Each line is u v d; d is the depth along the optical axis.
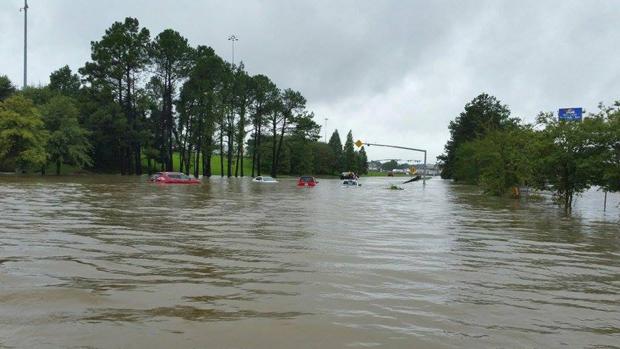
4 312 5.72
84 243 10.74
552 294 7.09
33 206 19.77
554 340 5.10
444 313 6.00
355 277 7.88
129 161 71.62
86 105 68.38
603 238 13.61
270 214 18.80
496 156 36.56
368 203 27.20
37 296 6.41
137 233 12.56
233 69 79.62
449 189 50.88
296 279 7.66
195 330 5.18
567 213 22.33
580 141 23.62
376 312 5.98
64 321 5.41
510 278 8.11
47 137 57.81
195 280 7.48
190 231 13.18
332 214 19.41
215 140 79.00
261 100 82.19
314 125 86.25
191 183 52.56
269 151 94.81
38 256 9.12
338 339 5.00
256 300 6.41
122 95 70.12
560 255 10.59
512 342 5.01
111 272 7.93
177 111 75.81
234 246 10.77
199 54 73.44
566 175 24.94
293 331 5.21
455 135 93.00
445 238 12.90
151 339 4.89
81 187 35.75
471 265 9.16
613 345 4.98
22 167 56.97
